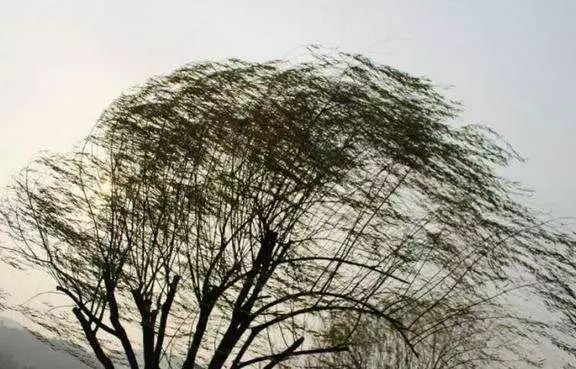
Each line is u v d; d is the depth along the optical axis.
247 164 4.61
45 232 4.78
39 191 4.88
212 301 4.47
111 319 4.67
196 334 4.45
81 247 4.78
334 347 4.55
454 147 4.81
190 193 4.61
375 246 4.62
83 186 4.87
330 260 4.40
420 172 4.69
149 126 4.88
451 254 4.71
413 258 4.64
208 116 4.79
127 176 4.81
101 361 4.56
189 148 4.70
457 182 4.73
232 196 4.52
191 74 5.12
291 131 4.66
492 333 5.78
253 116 4.71
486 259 4.70
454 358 7.30
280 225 4.51
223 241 4.52
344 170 4.62
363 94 4.92
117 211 4.79
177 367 4.72
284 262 4.50
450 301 4.73
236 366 4.48
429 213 4.75
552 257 4.68
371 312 4.35
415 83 5.05
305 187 4.54
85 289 4.84
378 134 4.74
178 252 4.65
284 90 4.90
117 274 4.73
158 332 4.54
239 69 5.09
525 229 4.77
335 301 4.57
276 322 4.54
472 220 4.76
